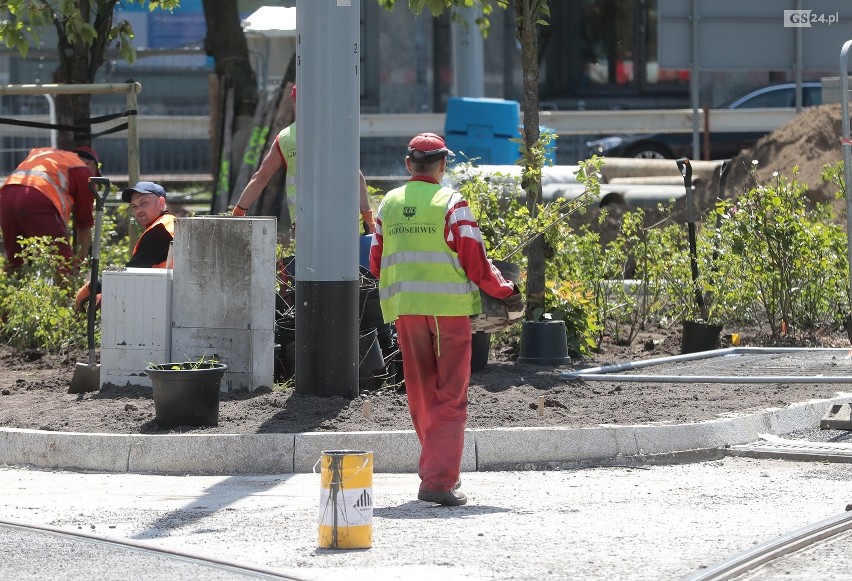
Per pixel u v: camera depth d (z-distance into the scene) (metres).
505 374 40.50
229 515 26.47
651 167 80.25
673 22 72.50
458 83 89.19
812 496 27.80
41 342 47.41
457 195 27.78
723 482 29.66
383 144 98.44
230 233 37.62
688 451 32.78
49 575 21.75
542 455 32.09
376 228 28.75
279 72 104.31
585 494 28.44
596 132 93.81
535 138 45.75
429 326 27.62
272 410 35.06
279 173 73.69
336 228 36.19
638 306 51.34
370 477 23.52
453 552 22.94
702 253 50.00
